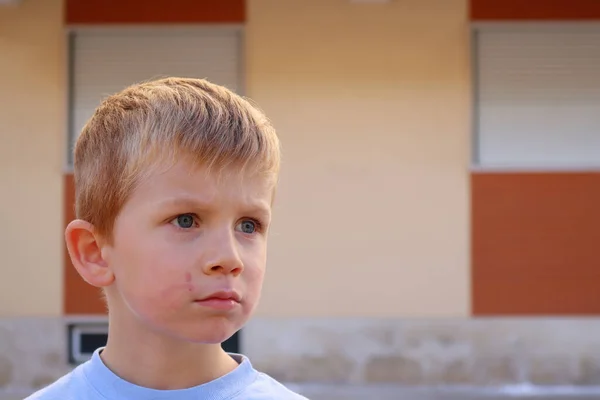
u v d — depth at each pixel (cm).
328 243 1104
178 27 1102
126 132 127
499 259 1105
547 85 1106
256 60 1098
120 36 1106
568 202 1105
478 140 1109
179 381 136
